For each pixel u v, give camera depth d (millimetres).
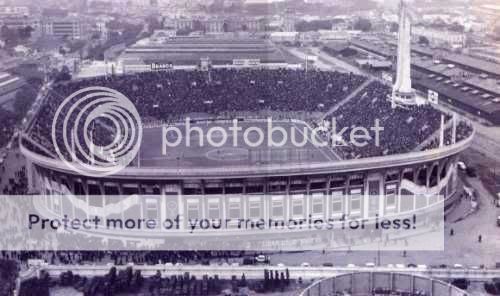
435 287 143375
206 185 174000
